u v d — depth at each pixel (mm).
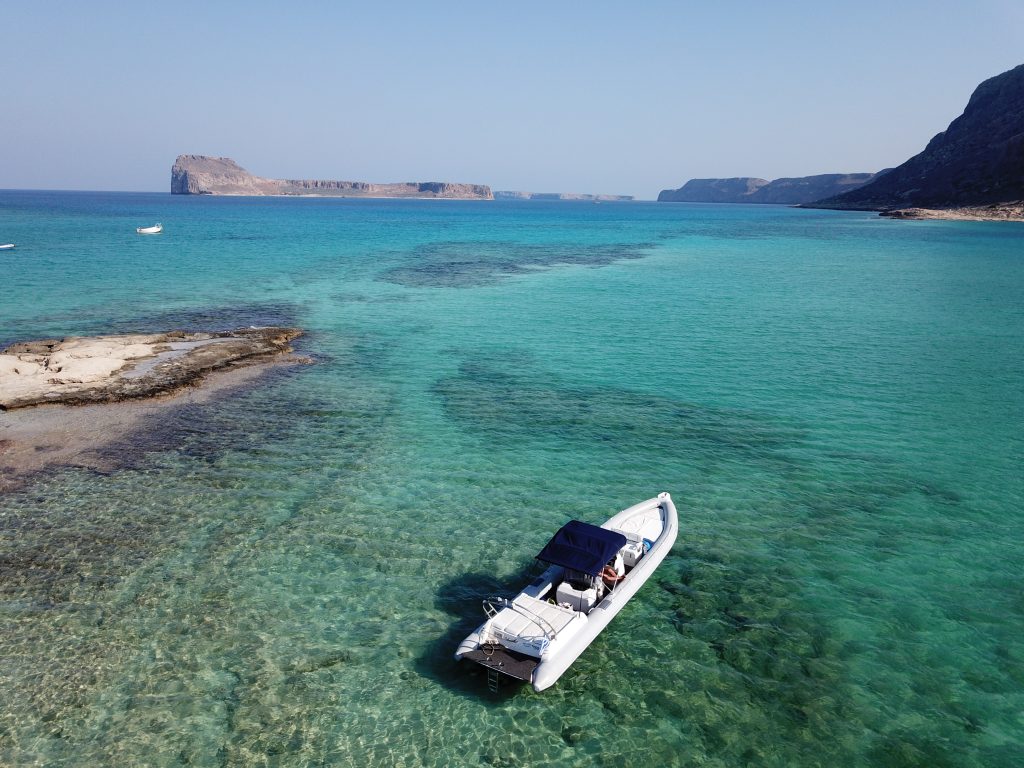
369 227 137500
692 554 16734
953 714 11844
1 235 92062
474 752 11094
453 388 29406
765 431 24609
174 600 14672
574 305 49281
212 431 24047
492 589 15391
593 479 20734
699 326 42125
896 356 34781
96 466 21062
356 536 17391
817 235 121812
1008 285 58781
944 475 21062
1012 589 15352
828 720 11727
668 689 12469
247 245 87938
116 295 48938
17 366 29031
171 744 11086
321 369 32031
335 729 11477
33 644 13211
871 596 15102
